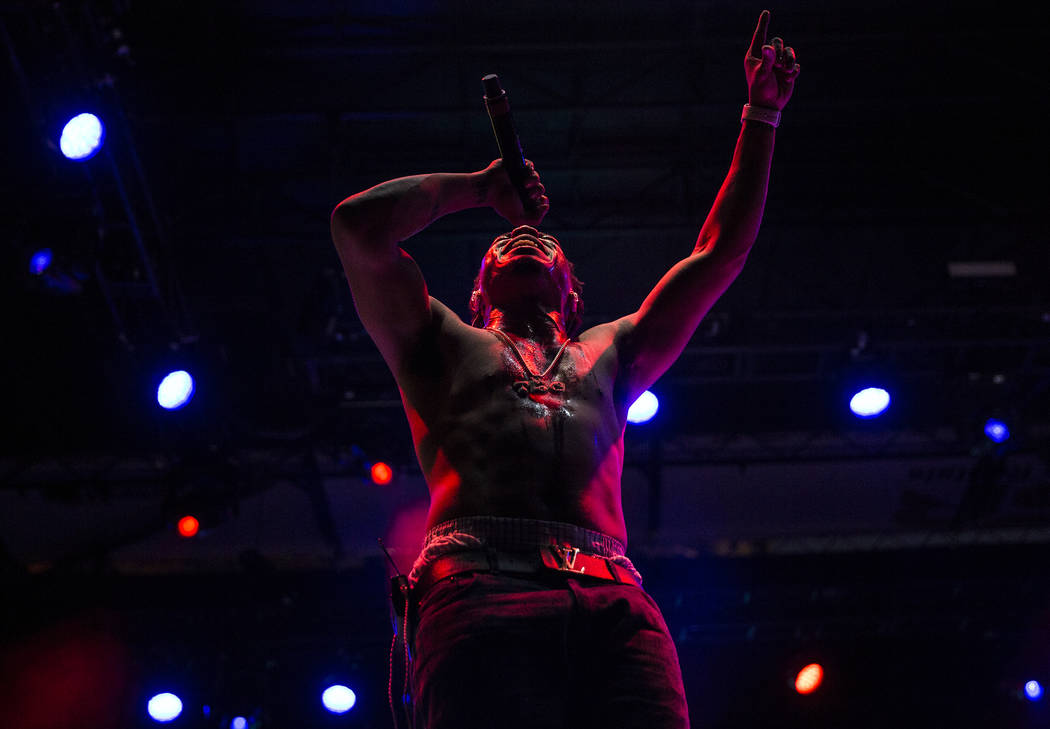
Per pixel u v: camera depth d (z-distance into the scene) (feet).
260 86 28.19
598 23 27.68
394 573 6.08
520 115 29.30
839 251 32.86
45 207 28.58
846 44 28.07
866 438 38.55
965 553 40.70
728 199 7.20
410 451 34.45
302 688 41.06
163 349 31.09
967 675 43.45
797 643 43.42
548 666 5.12
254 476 35.81
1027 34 27.76
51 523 37.42
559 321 7.00
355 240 6.13
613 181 31.37
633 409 30.89
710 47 27.84
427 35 27.48
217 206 30.30
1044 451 36.65
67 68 24.79
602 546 5.68
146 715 39.24
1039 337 34.09
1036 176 31.27
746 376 36.06
